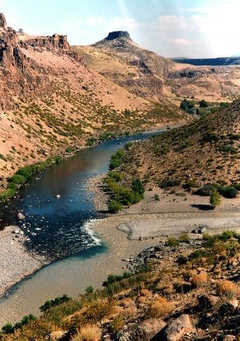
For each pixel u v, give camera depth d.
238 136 106.31
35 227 66.81
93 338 18.11
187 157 101.75
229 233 57.09
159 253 53.00
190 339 14.45
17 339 24.94
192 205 75.69
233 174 88.06
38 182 96.81
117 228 66.06
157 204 77.12
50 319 29.92
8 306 42.94
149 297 26.91
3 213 73.81
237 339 13.01
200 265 36.38
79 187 92.25
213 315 16.11
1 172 96.44
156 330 16.11
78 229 65.81
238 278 24.77
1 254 55.59
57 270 51.34
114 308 24.53
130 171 102.81
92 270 51.16
